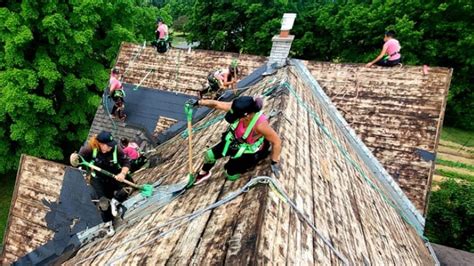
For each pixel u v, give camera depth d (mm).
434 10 23344
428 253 6766
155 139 8828
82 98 15359
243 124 3199
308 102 6887
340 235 3771
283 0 29953
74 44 13562
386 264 4238
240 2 30406
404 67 9305
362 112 9055
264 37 29250
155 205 4520
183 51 11414
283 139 4410
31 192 6309
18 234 6117
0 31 12570
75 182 5875
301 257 2844
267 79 7738
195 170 4742
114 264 3473
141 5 22000
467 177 18453
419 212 7879
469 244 12133
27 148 14648
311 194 3936
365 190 6094
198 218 3348
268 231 2779
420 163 8273
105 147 4477
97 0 13281
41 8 12984
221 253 2684
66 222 5676
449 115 25906
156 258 3117
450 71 8820
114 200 4789
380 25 25391
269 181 3289
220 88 8047
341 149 6586
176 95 10336
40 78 13695
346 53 28312
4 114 12719
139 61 11641
